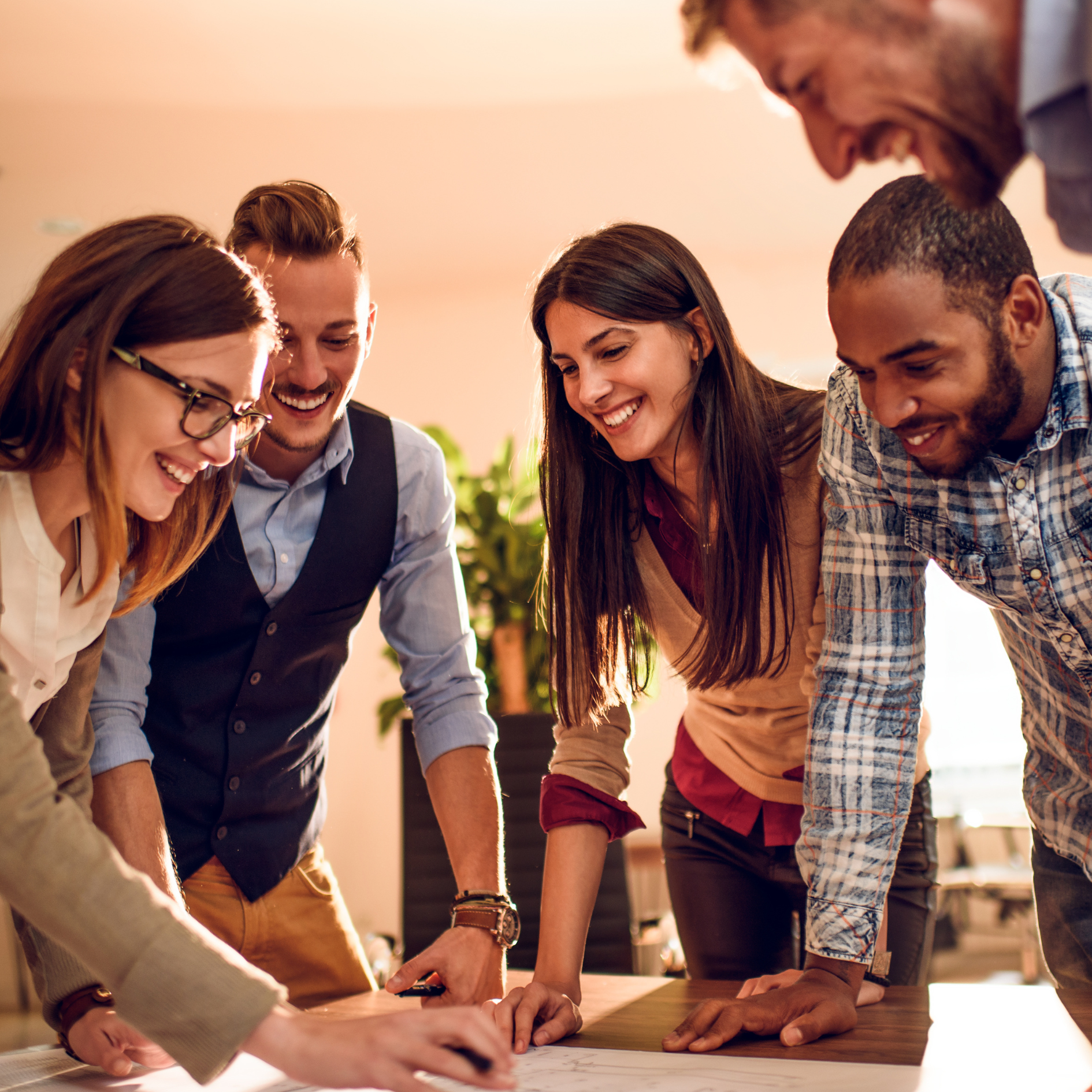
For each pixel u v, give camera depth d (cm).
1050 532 107
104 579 98
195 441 94
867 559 120
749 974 166
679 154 477
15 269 536
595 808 140
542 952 134
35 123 429
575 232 554
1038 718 129
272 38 386
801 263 590
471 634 169
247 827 160
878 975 130
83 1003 113
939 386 91
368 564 163
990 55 66
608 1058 105
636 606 150
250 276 98
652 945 352
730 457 135
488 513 456
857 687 122
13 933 528
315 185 149
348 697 611
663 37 392
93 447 92
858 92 70
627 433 135
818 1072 95
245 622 156
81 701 119
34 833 80
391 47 394
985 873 572
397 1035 79
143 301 92
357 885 597
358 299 144
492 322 622
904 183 92
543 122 448
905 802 121
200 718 157
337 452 158
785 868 160
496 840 152
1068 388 100
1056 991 121
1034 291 92
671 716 567
